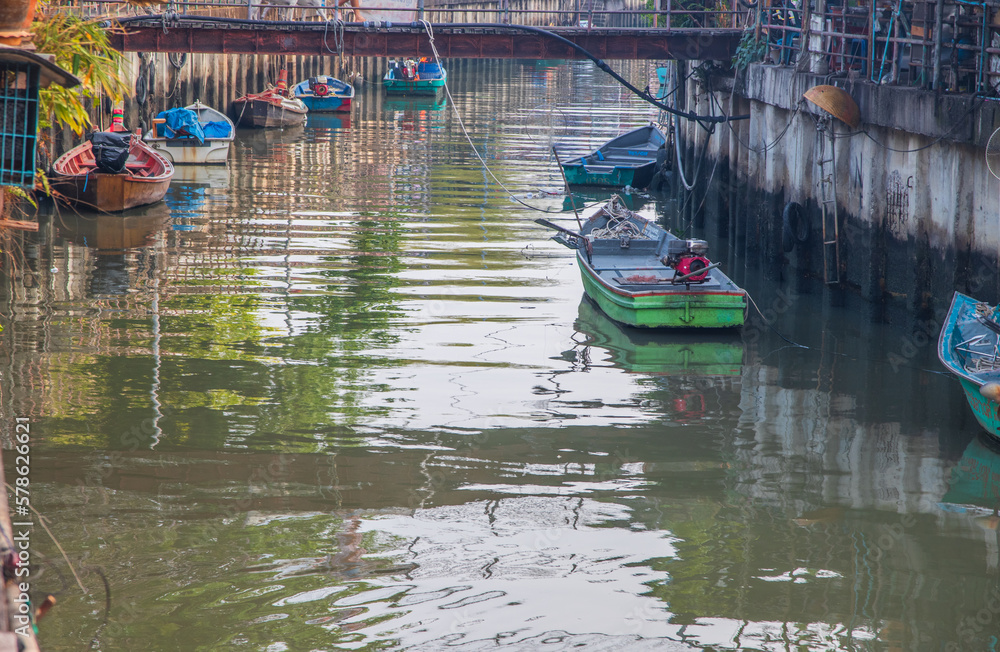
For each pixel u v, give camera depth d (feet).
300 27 75.00
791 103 59.72
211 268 59.57
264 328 48.55
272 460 33.71
